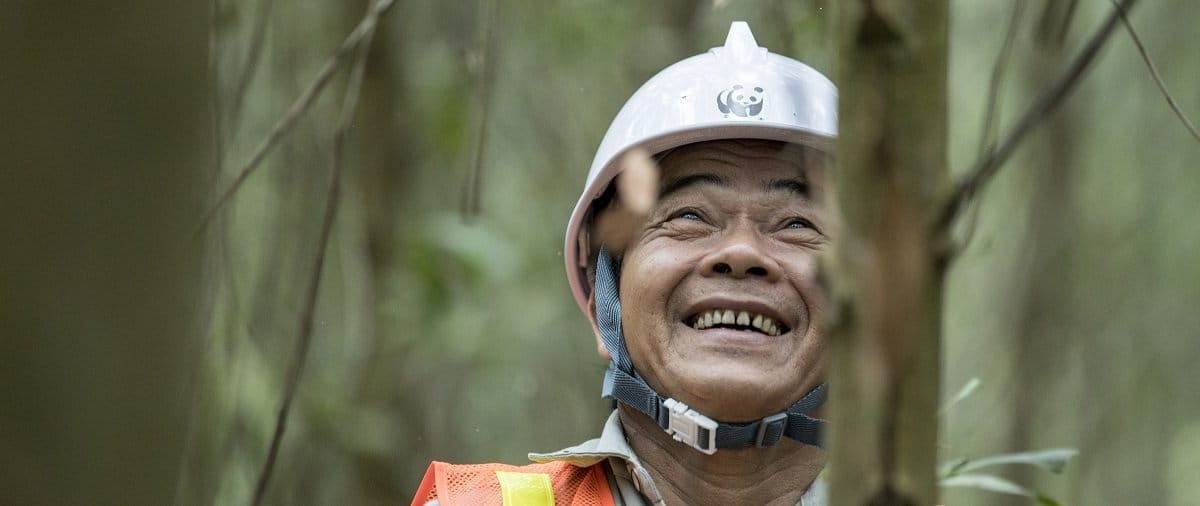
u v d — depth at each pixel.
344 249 7.68
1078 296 10.54
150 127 2.08
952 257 1.75
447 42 7.58
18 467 2.03
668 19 8.48
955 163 9.27
